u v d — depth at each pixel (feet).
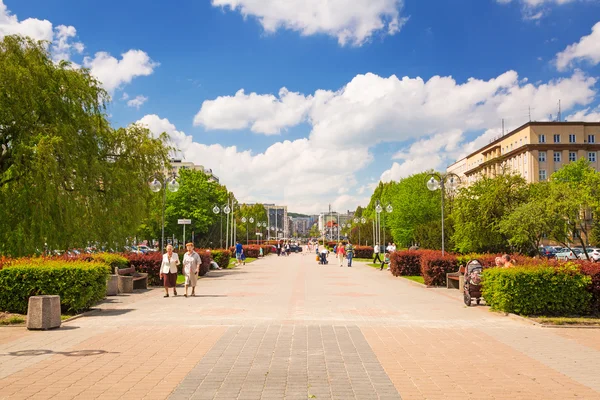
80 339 33.01
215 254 125.80
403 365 26.25
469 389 22.03
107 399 20.62
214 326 38.01
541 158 279.08
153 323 39.47
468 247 107.55
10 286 43.50
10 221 71.36
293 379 23.54
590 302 43.42
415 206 209.46
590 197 106.73
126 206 87.10
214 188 232.12
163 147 101.14
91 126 81.71
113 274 65.62
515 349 30.17
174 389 21.95
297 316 43.55
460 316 43.80
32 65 76.07
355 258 202.39
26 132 74.69
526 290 42.75
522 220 96.02
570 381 23.32
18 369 25.38
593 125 281.13
